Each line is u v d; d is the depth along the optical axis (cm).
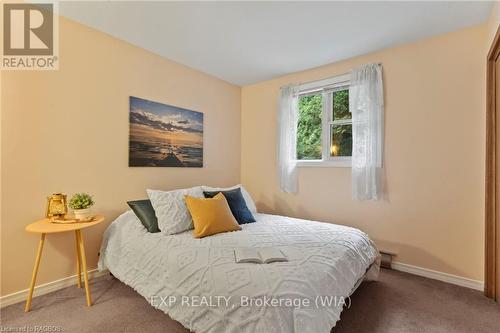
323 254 158
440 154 229
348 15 201
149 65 266
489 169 200
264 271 132
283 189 327
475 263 213
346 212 282
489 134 200
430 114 233
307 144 322
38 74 195
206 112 329
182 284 149
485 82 209
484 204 209
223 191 256
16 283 185
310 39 240
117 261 203
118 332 153
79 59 215
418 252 239
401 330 157
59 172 205
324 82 299
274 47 257
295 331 110
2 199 179
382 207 258
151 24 218
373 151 255
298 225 229
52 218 189
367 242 206
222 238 189
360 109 263
